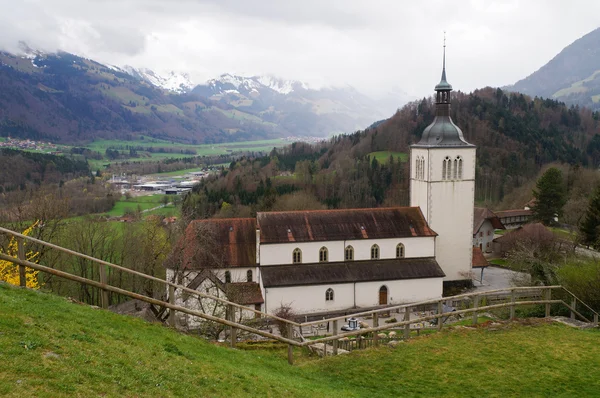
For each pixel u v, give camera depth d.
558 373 30.55
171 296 29.75
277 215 81.12
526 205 166.00
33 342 20.34
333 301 78.69
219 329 46.91
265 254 77.88
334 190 188.25
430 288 82.38
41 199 89.81
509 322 39.44
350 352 33.62
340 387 28.16
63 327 23.12
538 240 108.62
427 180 86.12
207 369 24.42
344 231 81.19
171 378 21.86
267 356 32.06
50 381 18.12
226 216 141.50
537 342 35.44
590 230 104.69
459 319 65.12
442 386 28.72
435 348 34.12
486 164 199.75
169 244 76.44
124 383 19.86
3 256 25.78
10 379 17.50
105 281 27.88
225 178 196.38
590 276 54.88
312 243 79.44
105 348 22.52
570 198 153.88
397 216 85.19
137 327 27.33
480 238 126.31
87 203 171.88
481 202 189.62
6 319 21.58
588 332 38.28
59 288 82.19
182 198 171.12
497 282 98.38
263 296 76.56
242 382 24.17
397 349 33.97
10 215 88.19
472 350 33.84
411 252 83.50
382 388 28.45
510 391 28.22
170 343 26.17
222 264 77.69
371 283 79.94
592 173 165.62
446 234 87.81
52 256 78.31
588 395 27.94
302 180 191.88
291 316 70.38
